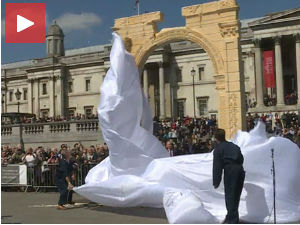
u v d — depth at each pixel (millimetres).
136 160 13312
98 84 79312
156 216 12062
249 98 64500
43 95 84312
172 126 32969
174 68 71875
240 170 10234
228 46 17688
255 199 11070
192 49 70062
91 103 79875
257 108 55125
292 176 11484
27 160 20375
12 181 20469
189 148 19266
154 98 73062
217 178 10289
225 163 10312
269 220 10766
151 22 19172
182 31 18594
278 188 11266
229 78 17672
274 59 62062
